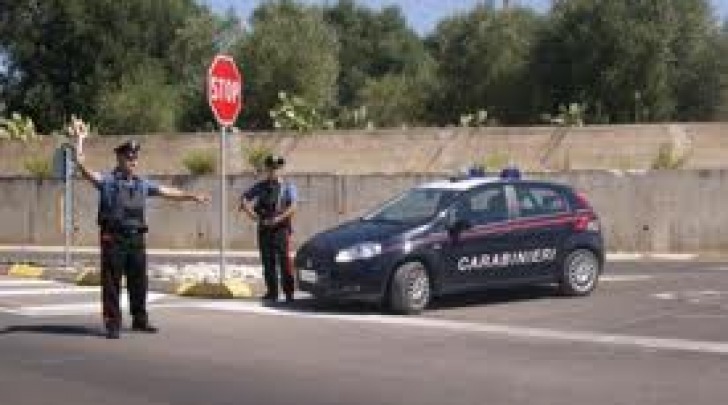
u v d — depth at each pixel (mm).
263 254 16078
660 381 10023
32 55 55969
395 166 36344
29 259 25594
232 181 32312
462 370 10609
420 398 9383
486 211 15352
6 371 10695
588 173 29281
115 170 12914
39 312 14961
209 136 38125
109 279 12688
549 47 50344
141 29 56500
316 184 31625
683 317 14086
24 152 40500
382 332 13078
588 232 16203
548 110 50719
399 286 14547
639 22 48156
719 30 49500
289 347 12016
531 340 12422
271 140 37688
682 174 28531
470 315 14492
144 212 12977
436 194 15492
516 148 35062
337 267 14602
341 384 9984
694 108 49312
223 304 15820
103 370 10727
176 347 12039
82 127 14961
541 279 15805
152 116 50812
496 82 55250
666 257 26875
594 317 14164
